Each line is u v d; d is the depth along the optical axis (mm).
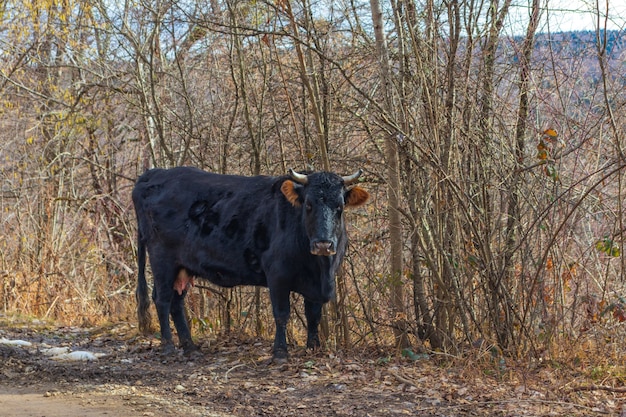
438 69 8156
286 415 6184
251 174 10828
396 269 8164
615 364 7461
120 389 7109
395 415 6078
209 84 12000
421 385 6836
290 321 9680
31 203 14242
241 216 8266
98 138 16156
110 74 13609
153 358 8602
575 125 8016
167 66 12711
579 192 8211
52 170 15203
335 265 7793
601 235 8820
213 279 8492
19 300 12664
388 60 8047
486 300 7898
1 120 15852
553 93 8172
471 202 7648
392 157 8023
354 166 9734
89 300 12812
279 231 7887
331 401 6484
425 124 7984
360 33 8867
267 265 7992
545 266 8094
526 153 8453
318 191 7445
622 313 7594
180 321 8875
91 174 16203
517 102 8328
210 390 7004
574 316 8328
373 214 9930
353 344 8750
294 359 7980
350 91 10172
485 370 7262
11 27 15047
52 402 6656
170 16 11453
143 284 9508
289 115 10258
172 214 8742
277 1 8445
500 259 8039
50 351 8953
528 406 6168
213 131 11047
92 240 14523
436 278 7910
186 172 8961
